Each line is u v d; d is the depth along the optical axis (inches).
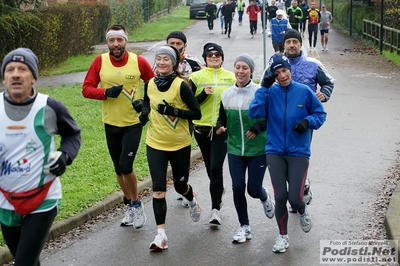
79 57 1029.8
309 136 239.8
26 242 168.7
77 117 511.2
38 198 170.4
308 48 1094.4
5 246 232.2
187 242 252.4
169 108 243.0
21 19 812.6
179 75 248.7
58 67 917.2
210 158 275.0
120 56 264.4
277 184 234.5
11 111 167.6
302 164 234.7
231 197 313.4
